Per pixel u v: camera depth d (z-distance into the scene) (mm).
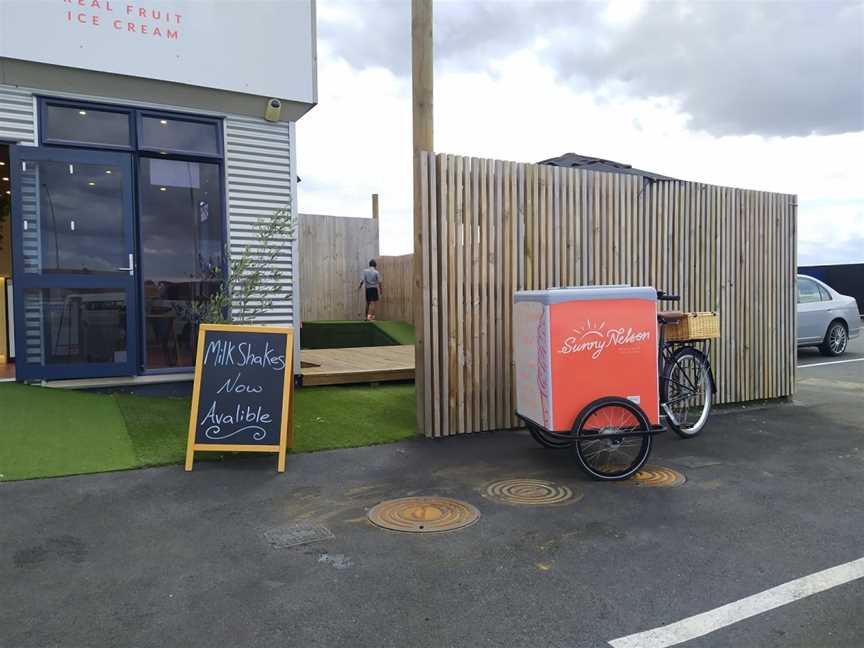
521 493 4703
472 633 2859
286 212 7527
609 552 3701
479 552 3682
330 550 3682
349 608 3053
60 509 4184
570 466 5395
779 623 2963
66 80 6586
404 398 7672
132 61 6742
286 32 7523
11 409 5785
